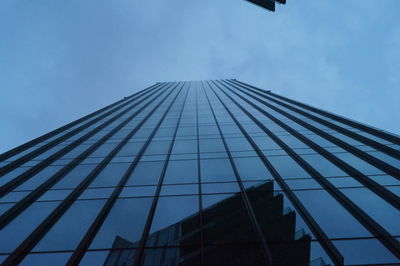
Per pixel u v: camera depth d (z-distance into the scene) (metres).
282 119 23.84
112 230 8.68
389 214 8.93
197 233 8.41
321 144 16.30
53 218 9.36
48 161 15.02
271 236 8.14
